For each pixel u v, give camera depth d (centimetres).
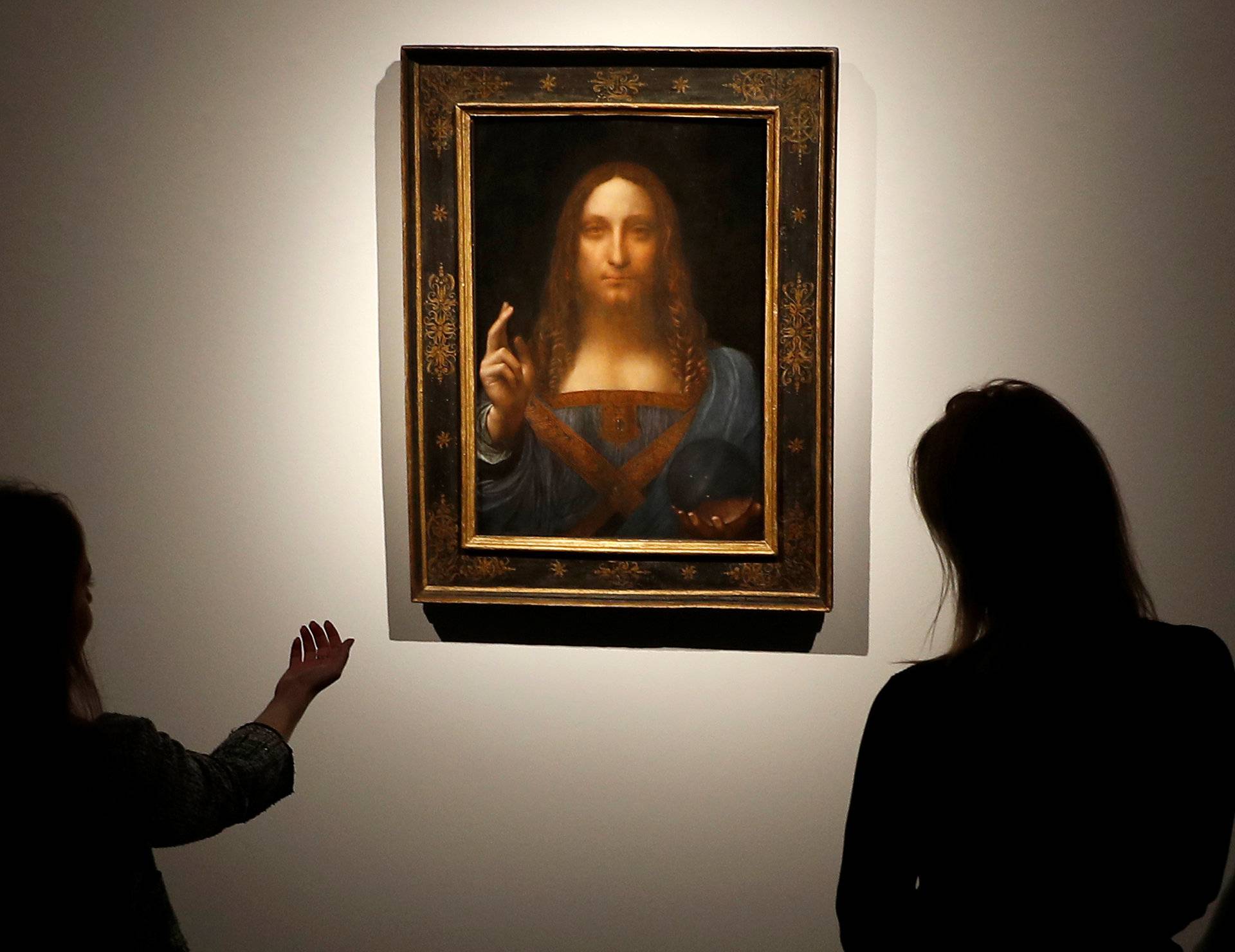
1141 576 238
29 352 247
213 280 243
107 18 239
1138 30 227
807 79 224
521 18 235
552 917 252
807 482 231
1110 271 231
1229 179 229
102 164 242
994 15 229
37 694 144
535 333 233
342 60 237
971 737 135
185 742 253
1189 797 133
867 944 142
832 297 224
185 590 250
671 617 243
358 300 241
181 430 247
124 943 147
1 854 138
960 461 142
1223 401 233
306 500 246
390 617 247
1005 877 133
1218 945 241
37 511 148
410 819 252
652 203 229
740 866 248
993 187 231
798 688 243
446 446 236
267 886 256
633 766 247
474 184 230
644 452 234
